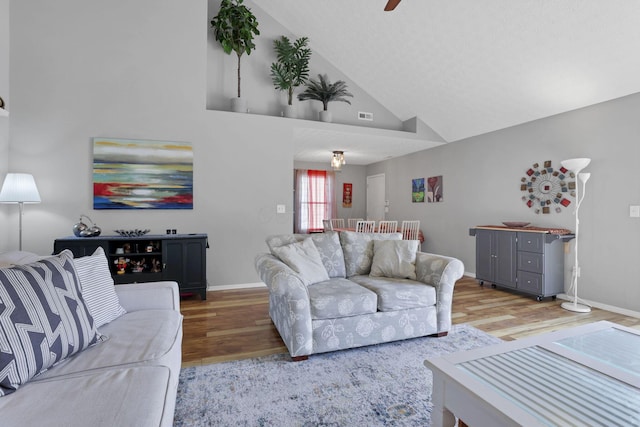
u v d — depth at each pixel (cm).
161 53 395
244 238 433
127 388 105
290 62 461
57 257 150
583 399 112
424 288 260
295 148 632
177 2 401
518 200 448
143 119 389
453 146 562
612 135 344
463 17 338
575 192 377
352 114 533
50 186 361
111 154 375
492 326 294
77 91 368
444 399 126
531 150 430
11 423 88
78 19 369
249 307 345
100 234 372
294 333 220
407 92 498
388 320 246
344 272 302
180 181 400
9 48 349
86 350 135
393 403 176
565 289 385
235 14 419
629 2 255
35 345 111
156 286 194
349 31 437
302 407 172
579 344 160
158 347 139
